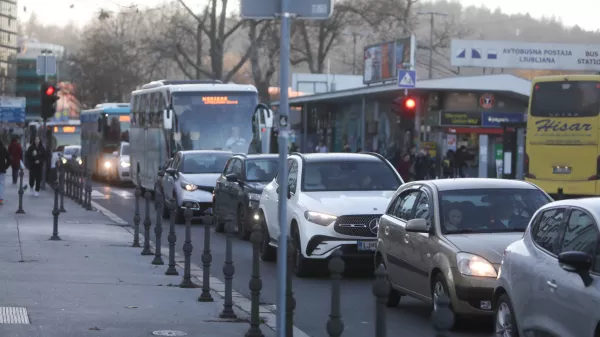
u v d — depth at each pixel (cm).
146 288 2058
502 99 7300
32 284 2022
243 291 2125
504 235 1652
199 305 1856
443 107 7294
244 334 1558
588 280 1122
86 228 3438
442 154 7206
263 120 4866
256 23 9488
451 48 9325
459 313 1581
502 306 1370
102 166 7681
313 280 2317
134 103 6009
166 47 9594
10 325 1554
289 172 2608
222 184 3562
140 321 1652
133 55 13788
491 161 7250
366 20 9662
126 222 3847
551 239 1265
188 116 4816
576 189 4550
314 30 10731
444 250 1625
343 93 7775
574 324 1136
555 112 4581
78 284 2055
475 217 1719
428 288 1684
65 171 5456
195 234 3534
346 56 14350
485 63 9362
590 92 4541
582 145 4541
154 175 5194
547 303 1209
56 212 2944
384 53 8131
